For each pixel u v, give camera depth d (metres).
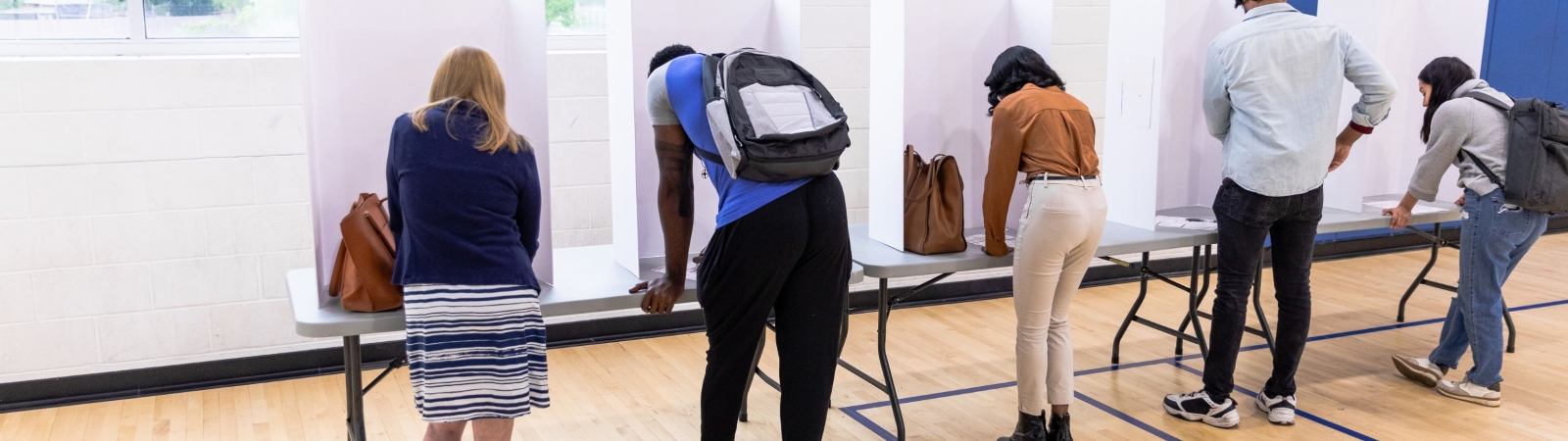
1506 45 5.77
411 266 1.96
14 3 3.08
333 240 2.47
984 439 2.92
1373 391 3.33
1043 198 2.47
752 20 2.95
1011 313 4.48
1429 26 3.95
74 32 3.17
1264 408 3.09
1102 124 4.68
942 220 2.77
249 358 3.47
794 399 2.10
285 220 3.44
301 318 2.12
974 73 3.26
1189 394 3.10
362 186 2.50
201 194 3.30
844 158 4.21
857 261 2.69
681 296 2.32
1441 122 3.12
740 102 1.94
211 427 3.04
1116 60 3.25
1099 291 4.89
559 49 3.75
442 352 1.96
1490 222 3.05
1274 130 2.66
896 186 2.84
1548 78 5.91
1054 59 4.52
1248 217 2.74
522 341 2.01
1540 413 3.12
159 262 3.29
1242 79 2.71
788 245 1.98
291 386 3.42
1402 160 4.14
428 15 2.49
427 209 1.94
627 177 2.54
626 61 2.46
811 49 4.04
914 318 4.36
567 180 3.75
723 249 2.01
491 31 2.55
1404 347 3.87
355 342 2.19
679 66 2.04
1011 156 2.53
